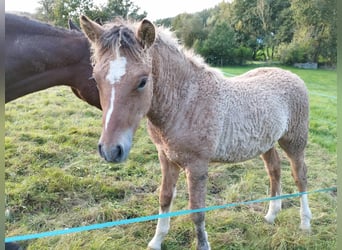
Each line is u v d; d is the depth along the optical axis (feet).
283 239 10.55
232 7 84.33
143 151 17.10
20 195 12.44
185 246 10.46
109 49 6.73
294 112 11.18
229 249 10.31
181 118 8.57
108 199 12.88
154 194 13.26
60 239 10.31
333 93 35.78
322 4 69.31
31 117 21.59
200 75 9.00
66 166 15.12
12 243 9.05
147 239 10.73
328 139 20.52
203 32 72.33
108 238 10.37
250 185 13.89
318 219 12.00
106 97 6.72
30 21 8.68
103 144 6.63
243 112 9.60
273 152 11.65
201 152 8.85
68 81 9.40
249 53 74.38
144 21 6.73
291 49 70.74
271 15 80.33
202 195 9.16
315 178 15.40
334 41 69.10
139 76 6.75
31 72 8.77
